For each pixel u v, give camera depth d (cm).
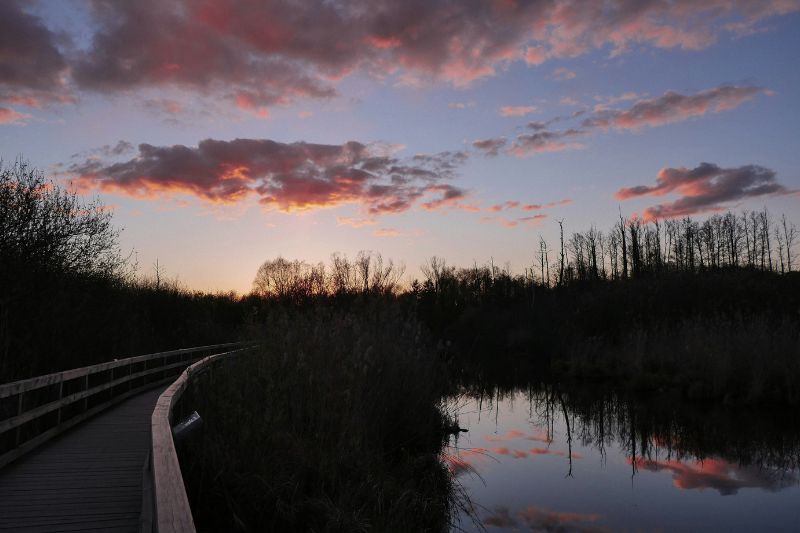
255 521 617
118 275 1652
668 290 2711
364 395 944
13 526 472
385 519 661
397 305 1393
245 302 3784
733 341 1823
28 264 1176
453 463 998
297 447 742
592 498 859
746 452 1143
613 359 2380
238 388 809
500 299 5231
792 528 743
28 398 932
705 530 732
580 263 6078
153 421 491
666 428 1372
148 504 431
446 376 1289
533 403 1788
